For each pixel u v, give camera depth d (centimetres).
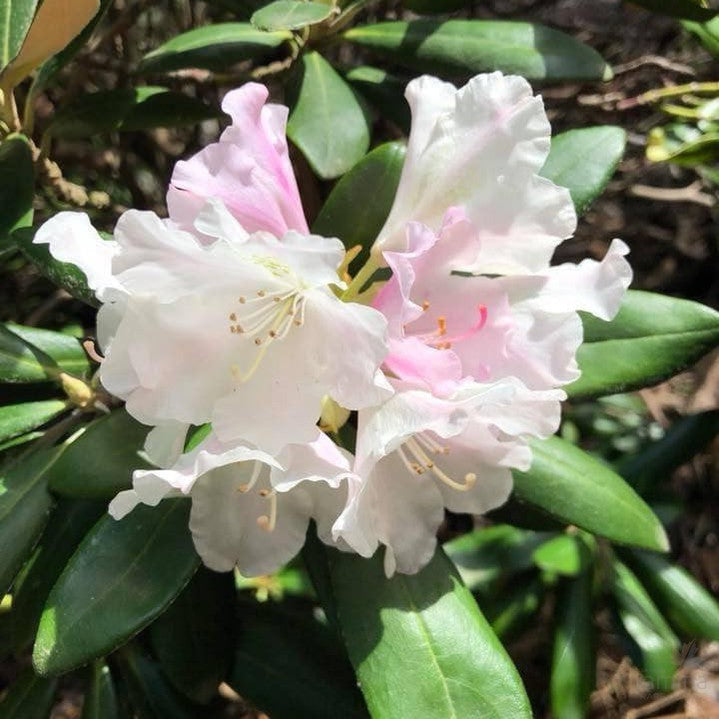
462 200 18
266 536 19
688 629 29
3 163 23
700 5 24
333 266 15
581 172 23
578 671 29
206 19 37
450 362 16
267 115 18
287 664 26
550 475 22
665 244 53
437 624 20
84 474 20
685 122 32
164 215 38
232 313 17
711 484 49
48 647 18
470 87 18
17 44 23
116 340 17
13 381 22
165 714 27
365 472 16
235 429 17
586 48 24
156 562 20
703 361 44
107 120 27
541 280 18
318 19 22
